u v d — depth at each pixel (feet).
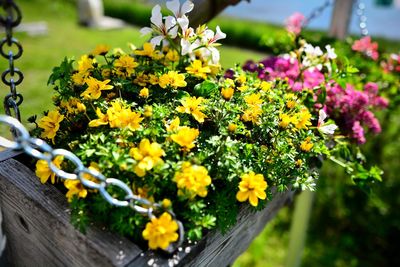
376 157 4.37
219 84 1.80
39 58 5.42
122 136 1.42
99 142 1.42
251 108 1.62
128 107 1.56
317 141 1.78
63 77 1.75
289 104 1.69
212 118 1.59
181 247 1.31
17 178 1.50
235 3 2.10
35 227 1.49
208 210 1.41
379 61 3.05
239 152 1.54
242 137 1.64
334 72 2.05
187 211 1.37
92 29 8.09
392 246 4.76
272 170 1.56
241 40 9.14
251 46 9.11
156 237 1.24
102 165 1.32
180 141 1.38
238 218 1.53
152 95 1.72
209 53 1.93
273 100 1.75
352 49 2.90
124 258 1.25
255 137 1.63
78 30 7.86
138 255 1.27
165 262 1.26
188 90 1.82
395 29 15.20
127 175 1.36
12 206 1.56
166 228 1.24
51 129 1.53
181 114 1.60
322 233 4.98
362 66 2.83
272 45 2.95
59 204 1.41
